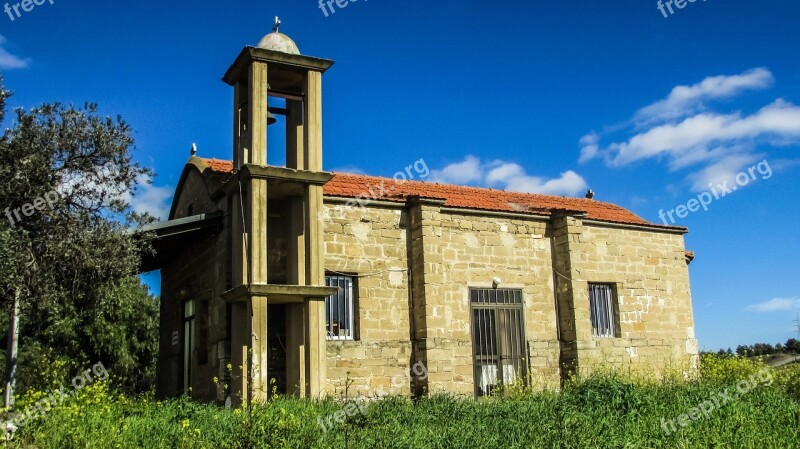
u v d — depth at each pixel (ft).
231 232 53.21
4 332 86.48
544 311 63.72
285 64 52.06
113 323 94.17
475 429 38.70
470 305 60.18
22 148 41.93
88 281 44.68
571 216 64.95
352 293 56.44
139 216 47.70
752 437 36.86
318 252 50.85
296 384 49.65
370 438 34.81
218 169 59.31
